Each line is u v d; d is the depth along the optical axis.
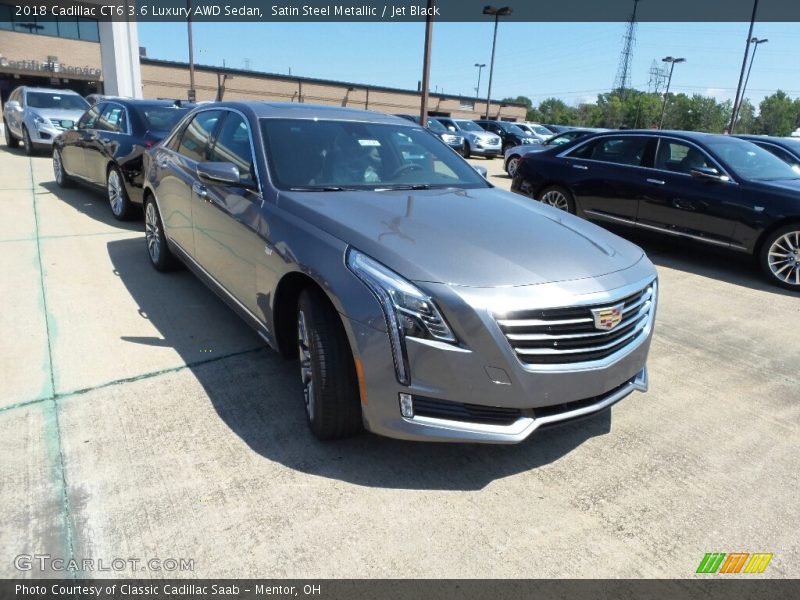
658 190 6.97
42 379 3.29
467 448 2.88
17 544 2.13
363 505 2.44
